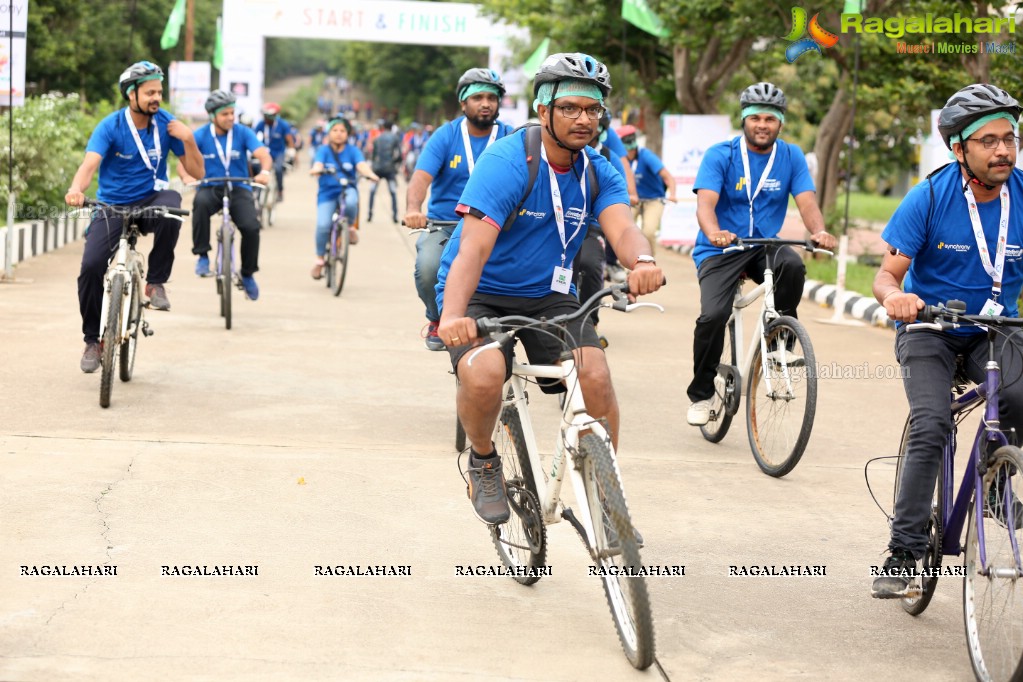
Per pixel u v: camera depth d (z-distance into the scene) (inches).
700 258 464.8
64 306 709.3
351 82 7362.2
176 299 770.8
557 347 291.4
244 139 712.4
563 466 277.6
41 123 962.7
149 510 353.4
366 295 840.3
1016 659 246.1
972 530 268.5
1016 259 294.8
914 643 284.5
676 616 295.1
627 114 1824.6
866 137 1406.3
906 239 292.7
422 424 473.4
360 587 303.3
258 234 703.1
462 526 354.0
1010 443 281.1
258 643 266.7
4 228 875.4
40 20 2057.1
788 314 458.3
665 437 477.4
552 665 262.4
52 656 254.7
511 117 2164.1
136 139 510.3
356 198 851.4
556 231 289.6
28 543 322.0
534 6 1497.3
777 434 426.6
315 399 506.9
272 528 343.9
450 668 258.2
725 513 380.5
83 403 477.1
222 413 474.0
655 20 1245.7
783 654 274.5
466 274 272.1
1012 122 278.2
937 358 291.6
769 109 446.9
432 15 2116.1
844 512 387.2
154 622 275.6
